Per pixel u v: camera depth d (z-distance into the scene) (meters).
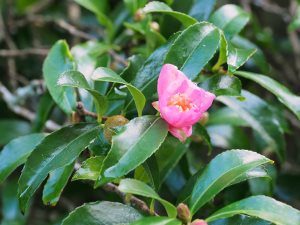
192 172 0.66
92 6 0.69
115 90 0.51
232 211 0.43
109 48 0.65
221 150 0.72
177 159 0.57
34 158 0.47
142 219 0.41
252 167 0.45
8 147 0.53
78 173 0.45
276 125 0.59
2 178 0.52
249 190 0.61
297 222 0.42
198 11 0.61
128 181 0.42
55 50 0.56
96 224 0.45
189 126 0.45
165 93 0.44
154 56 0.50
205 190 0.45
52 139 0.48
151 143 0.44
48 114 0.63
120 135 0.43
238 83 0.51
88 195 0.85
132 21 0.68
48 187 0.49
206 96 0.45
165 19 0.61
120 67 0.66
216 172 0.46
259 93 0.82
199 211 0.59
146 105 0.51
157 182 0.47
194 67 0.49
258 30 0.84
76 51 0.63
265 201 0.43
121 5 0.72
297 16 0.70
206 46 0.49
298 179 0.84
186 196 0.50
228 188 0.62
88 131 0.48
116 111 0.53
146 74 0.50
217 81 0.52
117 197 0.67
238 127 0.69
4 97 0.81
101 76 0.45
